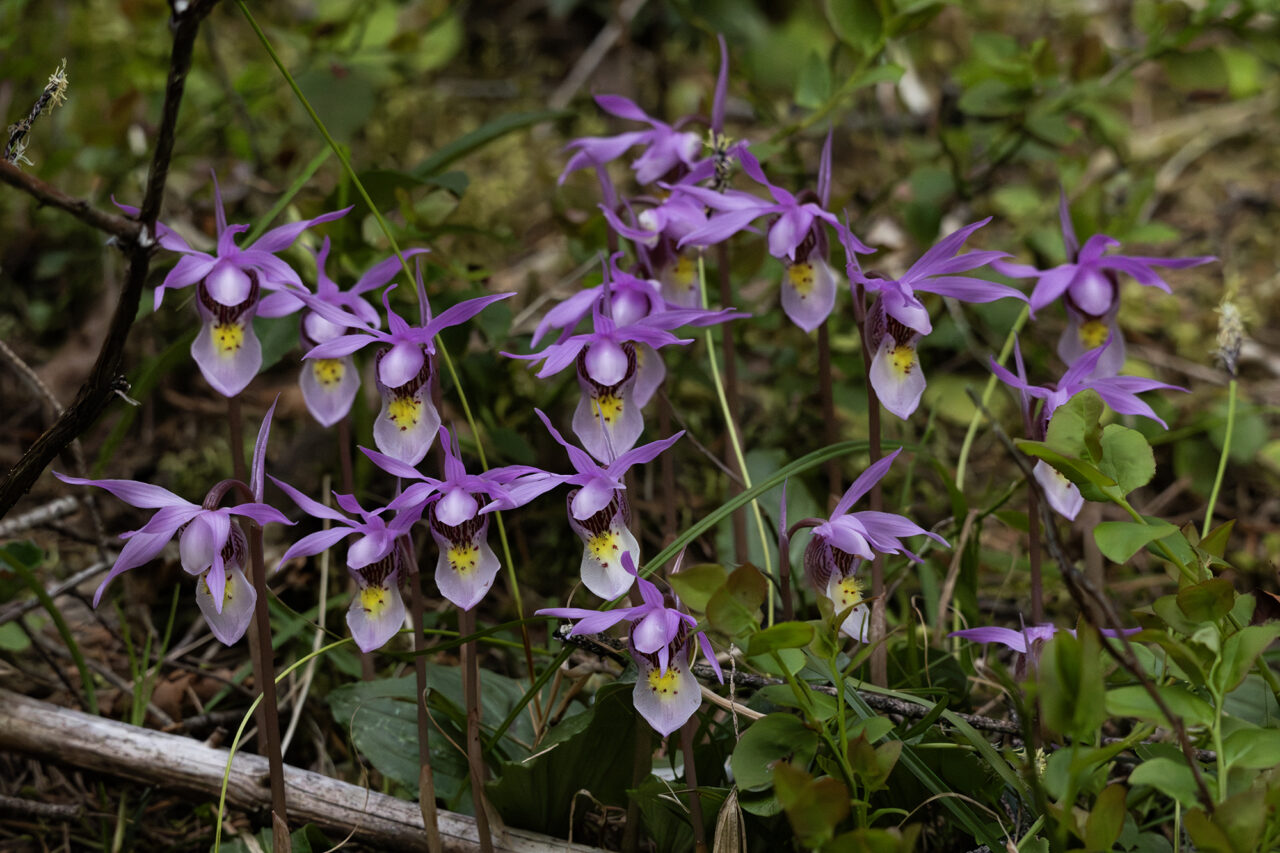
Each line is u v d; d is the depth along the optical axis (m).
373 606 0.60
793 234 0.63
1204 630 0.59
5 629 0.67
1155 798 0.64
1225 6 0.75
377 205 0.71
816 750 0.60
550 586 0.74
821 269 0.64
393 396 0.61
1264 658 0.64
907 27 0.73
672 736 0.63
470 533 0.60
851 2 0.73
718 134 0.68
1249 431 0.75
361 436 0.73
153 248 0.60
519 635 0.68
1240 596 0.60
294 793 0.64
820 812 0.57
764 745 0.60
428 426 0.61
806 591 0.69
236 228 0.63
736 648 0.64
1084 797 0.61
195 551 0.59
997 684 0.66
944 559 0.70
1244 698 0.63
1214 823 0.57
